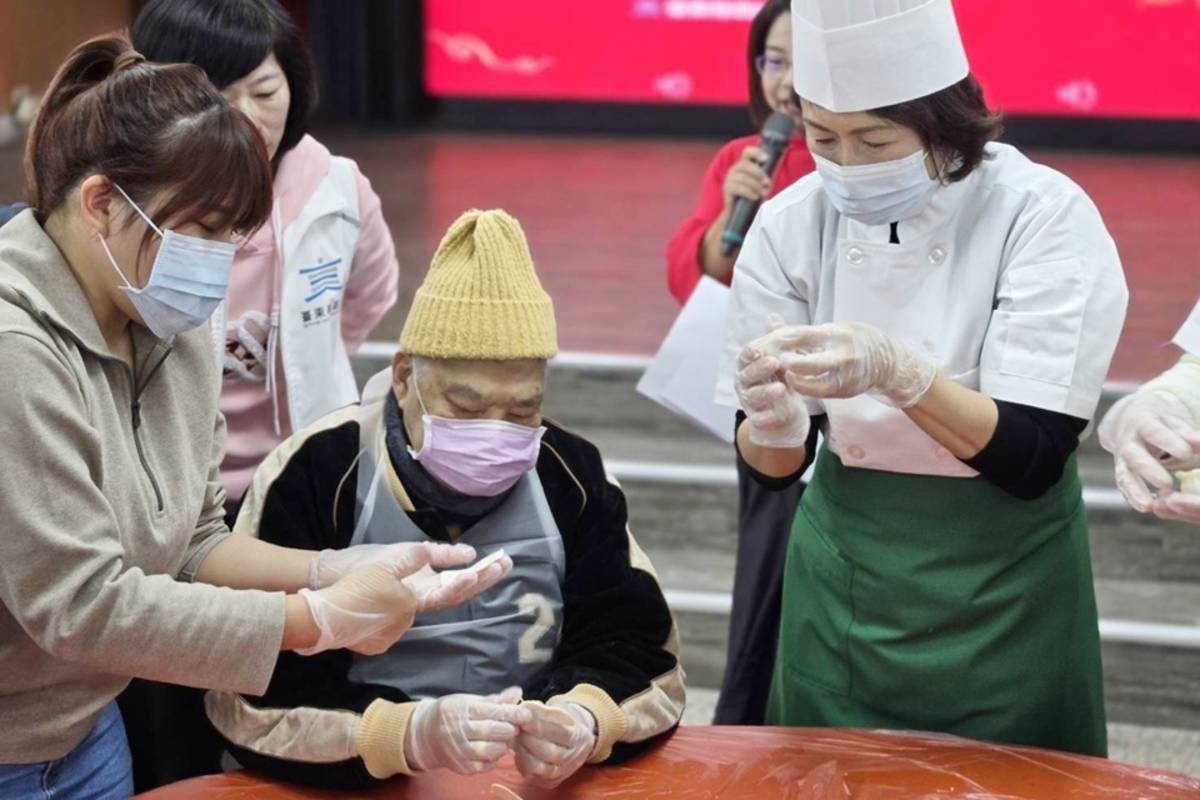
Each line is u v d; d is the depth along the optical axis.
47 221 1.54
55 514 1.46
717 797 1.62
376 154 6.56
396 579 1.56
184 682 1.53
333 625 1.53
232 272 2.21
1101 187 5.81
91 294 1.55
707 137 6.89
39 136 1.53
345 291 2.47
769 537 2.68
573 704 1.66
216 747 2.05
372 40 7.08
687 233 2.87
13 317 1.46
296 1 7.51
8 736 1.60
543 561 1.77
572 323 4.19
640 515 3.57
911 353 1.67
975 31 6.40
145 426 1.64
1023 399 1.72
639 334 4.08
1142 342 3.97
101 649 1.48
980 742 1.75
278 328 2.24
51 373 1.47
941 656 1.87
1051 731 1.90
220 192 1.49
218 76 2.08
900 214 1.75
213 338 1.94
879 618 1.89
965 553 1.84
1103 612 3.23
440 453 1.67
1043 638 1.87
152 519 1.61
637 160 6.48
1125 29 6.30
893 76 1.65
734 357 1.91
